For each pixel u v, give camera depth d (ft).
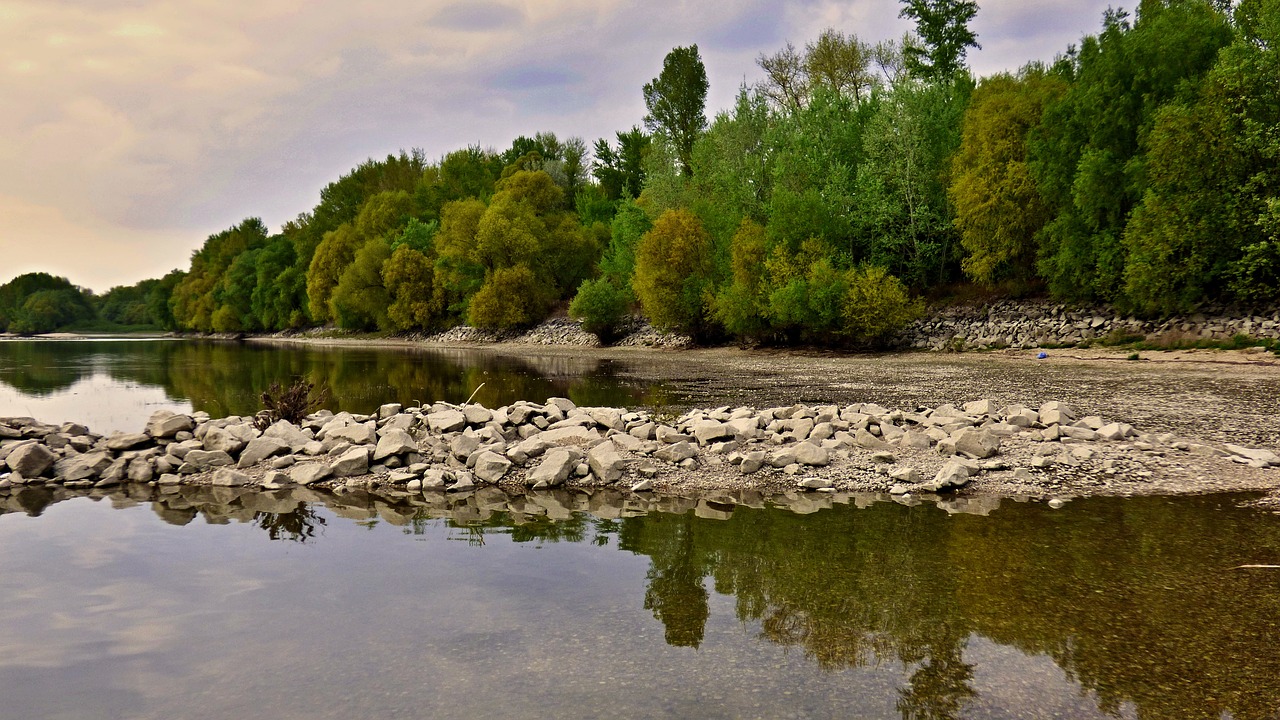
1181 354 85.40
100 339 353.72
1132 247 92.43
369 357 161.17
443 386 88.99
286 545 25.09
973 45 164.76
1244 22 94.58
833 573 21.48
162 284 481.87
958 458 36.01
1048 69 130.31
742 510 29.43
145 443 44.21
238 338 356.38
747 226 136.67
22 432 46.78
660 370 108.37
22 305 507.30
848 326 120.88
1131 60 97.14
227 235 456.86
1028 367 88.43
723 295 137.59
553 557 23.40
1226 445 37.86
